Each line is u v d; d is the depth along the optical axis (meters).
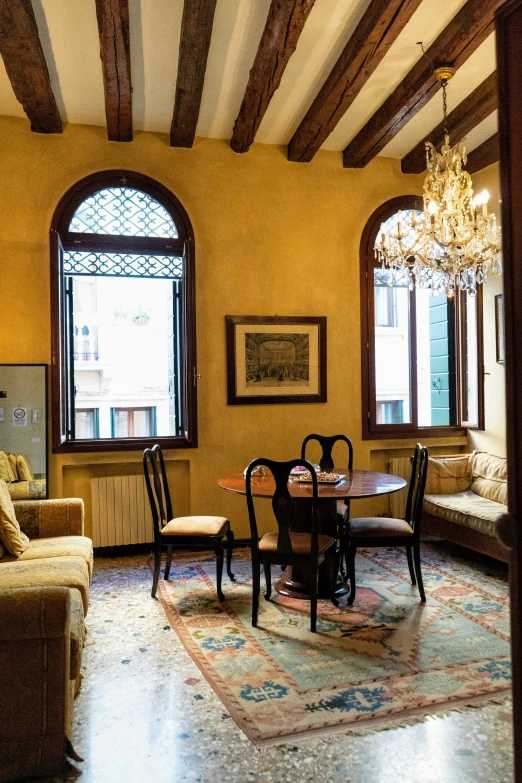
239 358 4.98
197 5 3.24
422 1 3.48
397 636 3.07
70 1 3.38
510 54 0.98
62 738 1.98
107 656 2.87
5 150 4.50
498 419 5.18
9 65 3.65
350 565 3.58
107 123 4.48
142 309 7.09
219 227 4.96
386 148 5.25
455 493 5.07
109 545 4.69
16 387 4.46
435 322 5.85
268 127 4.84
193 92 4.05
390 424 5.41
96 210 4.76
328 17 3.61
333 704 2.40
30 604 1.95
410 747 2.11
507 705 2.38
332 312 5.25
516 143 0.97
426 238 3.69
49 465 4.54
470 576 4.10
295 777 1.95
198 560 4.61
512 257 0.98
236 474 4.27
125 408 7.00
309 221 5.19
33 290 4.54
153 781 1.94
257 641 3.04
